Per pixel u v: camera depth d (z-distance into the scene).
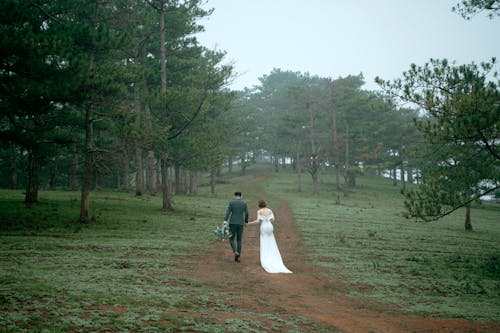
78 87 16.09
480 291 9.26
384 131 63.78
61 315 5.41
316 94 64.56
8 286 6.68
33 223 16.11
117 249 11.96
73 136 21.27
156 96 24.00
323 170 86.56
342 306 7.64
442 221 29.89
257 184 65.19
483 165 12.99
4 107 16.45
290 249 14.69
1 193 27.78
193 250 12.95
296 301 7.76
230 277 9.59
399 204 44.84
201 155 26.48
